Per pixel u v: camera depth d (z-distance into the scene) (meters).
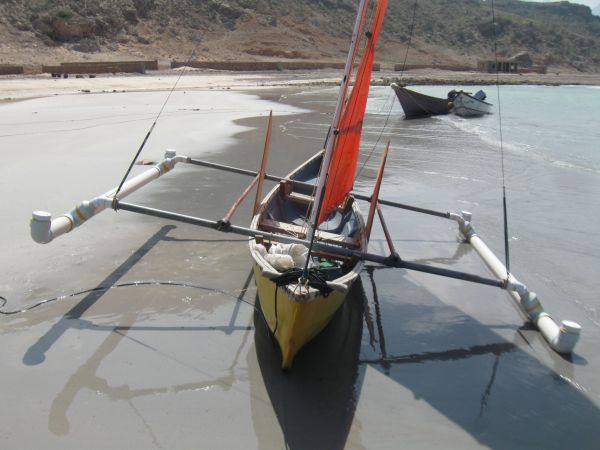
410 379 5.39
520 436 4.67
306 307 5.01
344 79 6.09
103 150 14.70
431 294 7.38
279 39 84.06
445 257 8.74
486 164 15.76
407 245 9.23
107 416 4.51
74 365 5.18
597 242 9.40
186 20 77.75
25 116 19.95
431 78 74.75
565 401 5.18
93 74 43.56
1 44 51.72
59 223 6.72
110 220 9.27
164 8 76.50
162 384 4.98
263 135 18.75
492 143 19.83
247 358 5.48
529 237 9.62
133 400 4.73
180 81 44.66
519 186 13.22
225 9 85.19
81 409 4.57
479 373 5.57
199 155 14.96
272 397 4.91
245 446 4.27
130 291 6.75
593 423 4.88
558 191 12.78
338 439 4.45
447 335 6.31
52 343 5.53
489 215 10.84
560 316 6.83
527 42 146.12
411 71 87.62
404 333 6.31
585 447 4.58
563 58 146.62
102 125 18.77
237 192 11.46
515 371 5.64
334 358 5.66
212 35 78.44
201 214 9.93
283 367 5.22
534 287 7.64
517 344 6.18
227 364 5.35
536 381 5.48
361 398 5.02
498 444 4.55
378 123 26.09
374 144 19.05
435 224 10.31
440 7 152.12
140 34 68.00
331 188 6.59
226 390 4.95
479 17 149.00
